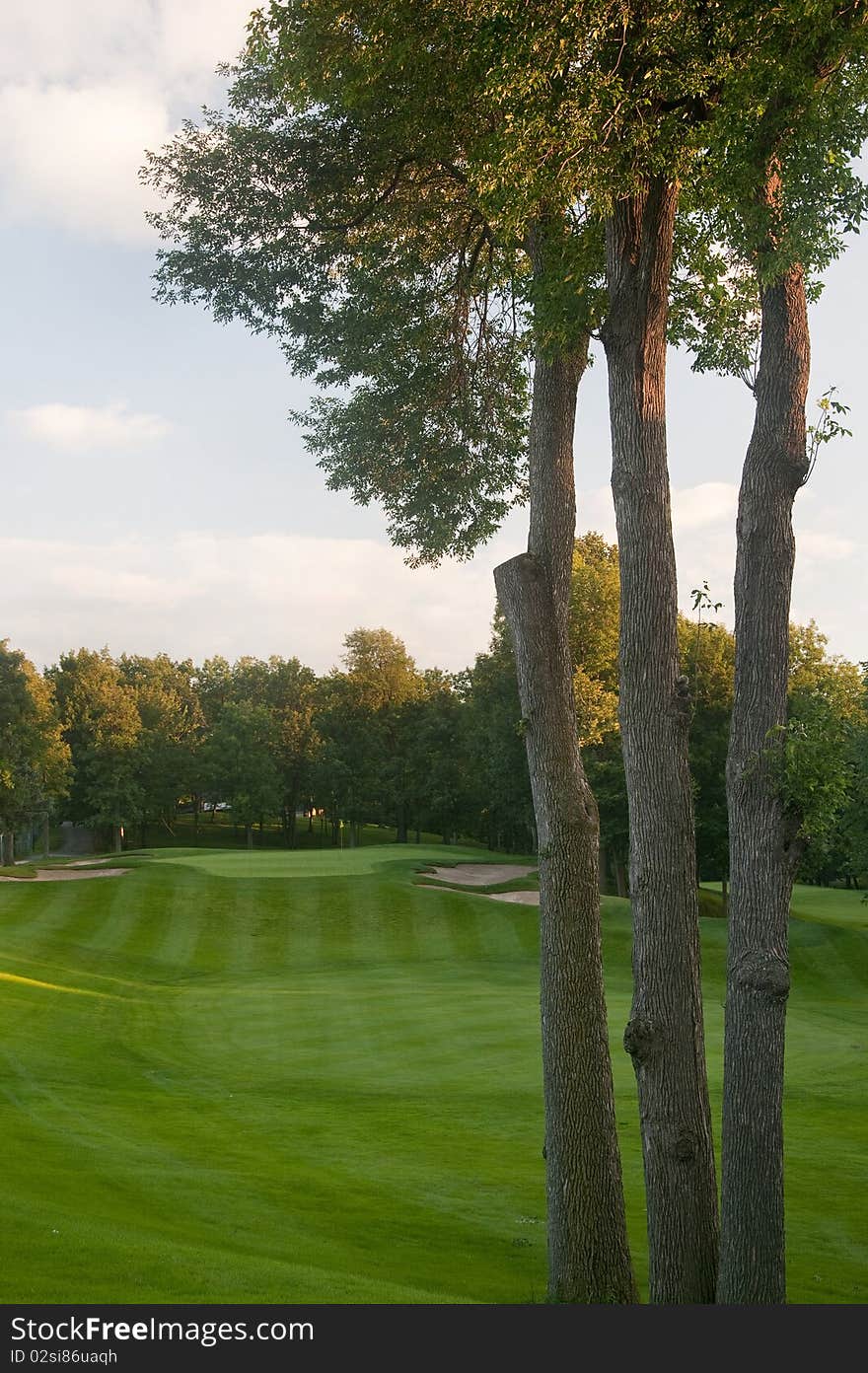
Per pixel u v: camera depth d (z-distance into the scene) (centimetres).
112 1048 2092
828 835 893
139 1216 1069
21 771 6650
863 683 3719
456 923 3809
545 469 1155
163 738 9000
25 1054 1953
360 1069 1986
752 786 913
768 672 935
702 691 4572
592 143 888
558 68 865
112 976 2961
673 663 1002
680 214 1134
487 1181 1370
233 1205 1175
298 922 3778
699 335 1261
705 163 945
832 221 951
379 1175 1372
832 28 862
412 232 1466
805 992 3150
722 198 967
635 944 983
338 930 3709
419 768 8269
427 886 4316
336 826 9200
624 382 1023
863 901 3553
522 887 4378
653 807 979
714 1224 936
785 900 902
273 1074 1945
